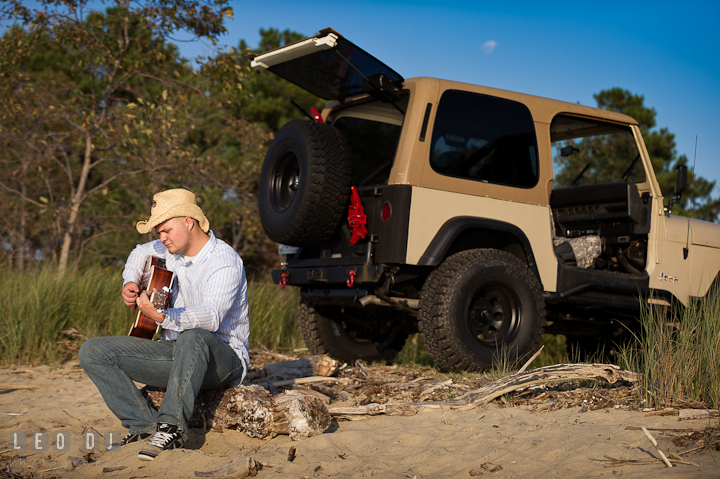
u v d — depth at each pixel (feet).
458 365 14.49
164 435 9.19
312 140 14.89
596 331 18.81
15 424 11.87
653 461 7.90
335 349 18.63
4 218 38.34
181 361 9.39
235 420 10.20
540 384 12.66
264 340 22.03
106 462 9.21
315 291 17.07
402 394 13.11
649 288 17.03
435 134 14.76
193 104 39.45
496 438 9.57
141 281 10.53
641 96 59.47
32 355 18.57
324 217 14.89
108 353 9.65
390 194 14.28
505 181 15.60
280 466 8.82
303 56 15.03
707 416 9.55
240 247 48.60
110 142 36.09
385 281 14.84
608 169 18.80
